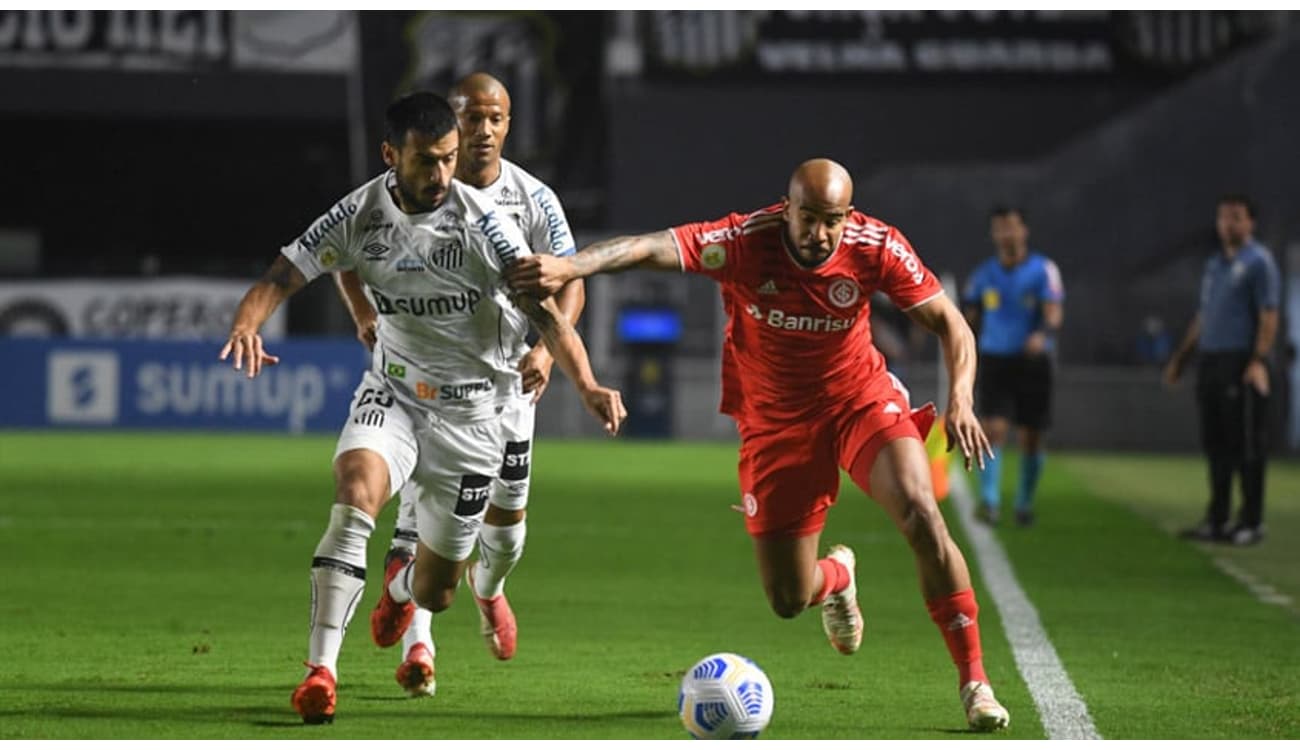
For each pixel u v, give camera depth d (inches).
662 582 1117.7
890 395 679.7
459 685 737.6
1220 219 1366.9
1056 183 2933.1
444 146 620.4
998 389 1505.9
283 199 3351.4
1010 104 2935.5
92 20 2945.4
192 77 2940.5
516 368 690.8
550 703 697.0
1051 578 1161.4
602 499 1733.5
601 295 2851.9
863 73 2935.5
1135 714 681.6
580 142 2918.3
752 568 1200.2
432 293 655.8
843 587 745.0
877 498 655.1
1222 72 2891.2
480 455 680.4
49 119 3120.1
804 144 2942.9
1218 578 1174.3
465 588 1060.5
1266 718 674.8
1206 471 2349.9
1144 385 2829.7
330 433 2763.3
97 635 861.8
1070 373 2839.6
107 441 2518.5
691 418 2854.3
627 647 850.8
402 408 674.2
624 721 659.4
